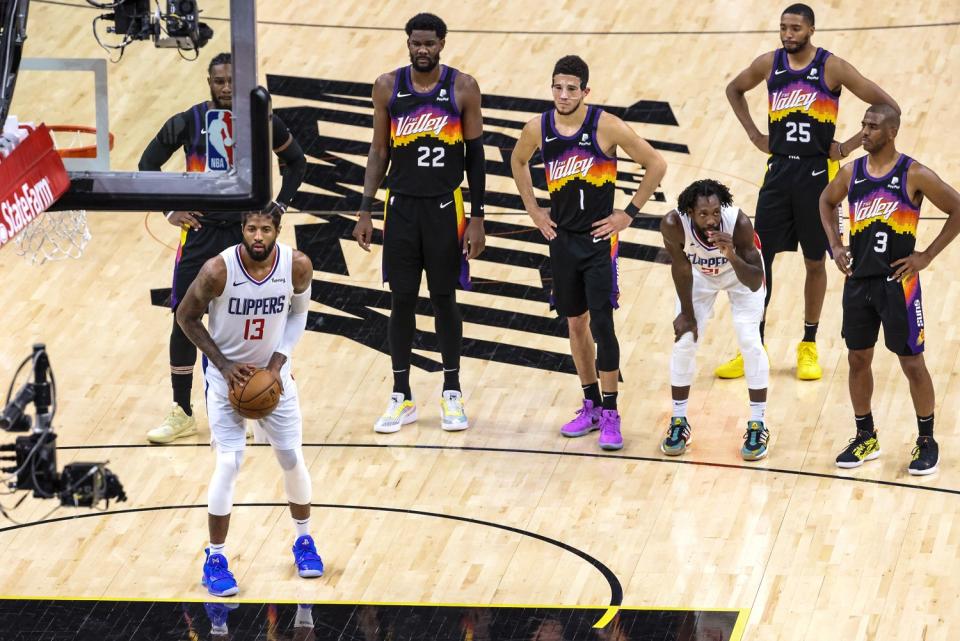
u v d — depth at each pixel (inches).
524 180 1270.9
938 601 1068.5
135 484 1226.0
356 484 1227.2
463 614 1059.9
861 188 1198.9
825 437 1285.7
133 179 894.4
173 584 1099.3
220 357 1057.5
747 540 1146.0
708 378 1386.6
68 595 1085.8
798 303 1488.7
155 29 900.0
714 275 1235.2
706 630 1040.2
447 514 1186.0
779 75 1350.9
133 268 1557.6
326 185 1704.0
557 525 1169.4
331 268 1557.6
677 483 1224.2
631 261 1562.5
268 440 1086.4
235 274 1049.5
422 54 1231.5
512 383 1380.4
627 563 1119.6
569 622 1050.1
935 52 1903.3
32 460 930.1
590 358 1293.1
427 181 1261.1
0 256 1566.2
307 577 1104.8
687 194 1203.9
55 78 902.4
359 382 1382.9
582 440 1291.8
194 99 895.1
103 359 1408.7
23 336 1438.2
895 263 1190.9
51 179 875.4
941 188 1178.0
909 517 1169.4
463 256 1288.1
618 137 1230.3
